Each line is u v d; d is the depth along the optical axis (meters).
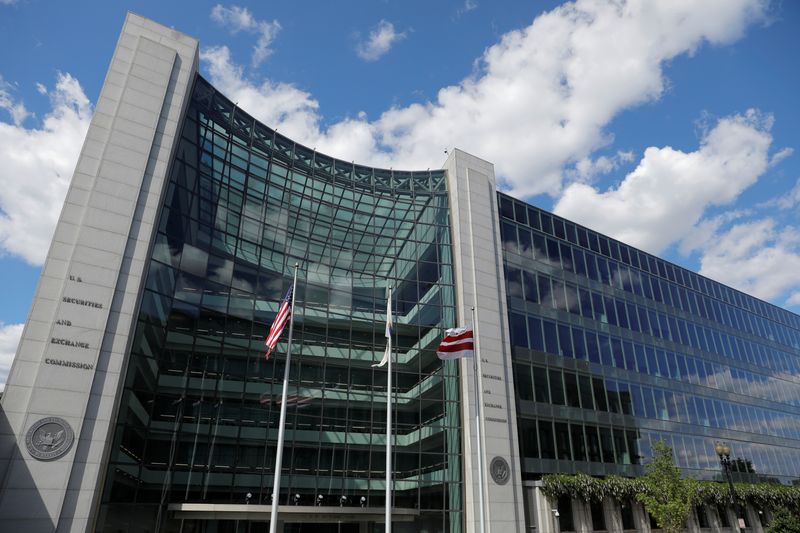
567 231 42.34
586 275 41.75
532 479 31.23
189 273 25.84
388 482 19.83
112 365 21.08
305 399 28.05
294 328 29.41
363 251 33.34
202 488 23.62
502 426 30.75
